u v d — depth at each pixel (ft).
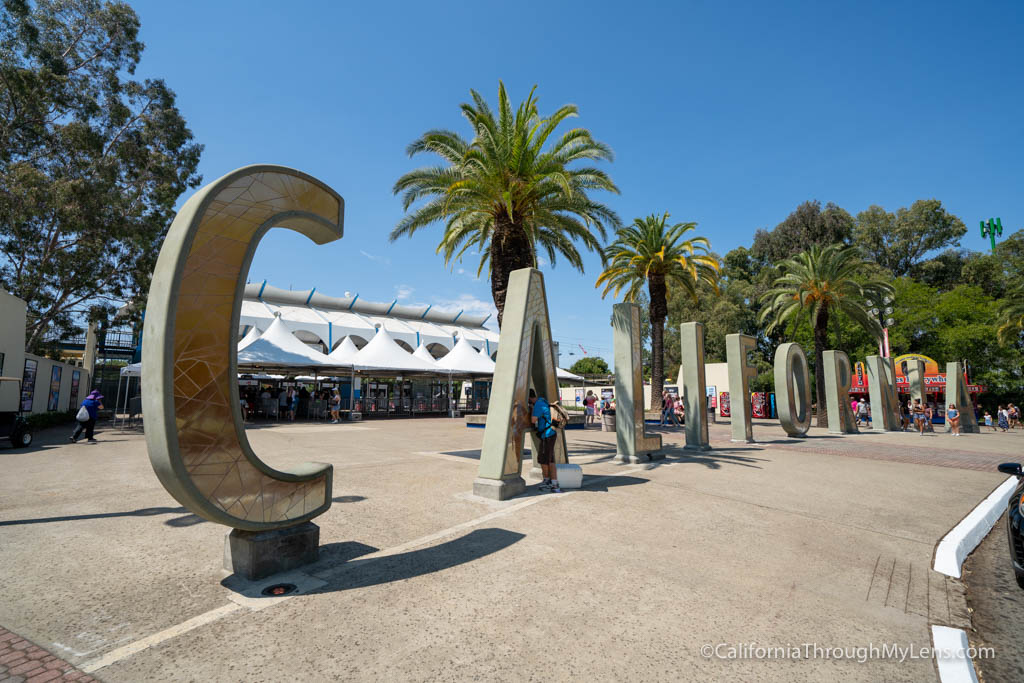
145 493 22.53
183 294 11.46
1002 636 11.21
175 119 76.07
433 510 19.88
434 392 128.16
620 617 11.03
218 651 9.29
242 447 12.29
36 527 17.24
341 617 10.74
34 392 62.80
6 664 8.78
